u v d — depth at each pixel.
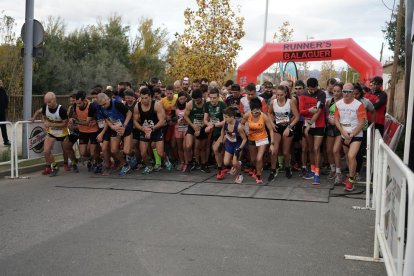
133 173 9.66
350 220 6.01
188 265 4.44
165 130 10.13
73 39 38.41
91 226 5.75
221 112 9.21
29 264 4.50
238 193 7.57
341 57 13.76
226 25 24.73
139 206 6.74
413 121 4.22
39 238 5.30
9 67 27.09
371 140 7.64
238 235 5.37
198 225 5.77
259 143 8.32
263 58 14.36
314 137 8.28
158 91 10.41
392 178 3.76
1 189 8.16
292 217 6.14
